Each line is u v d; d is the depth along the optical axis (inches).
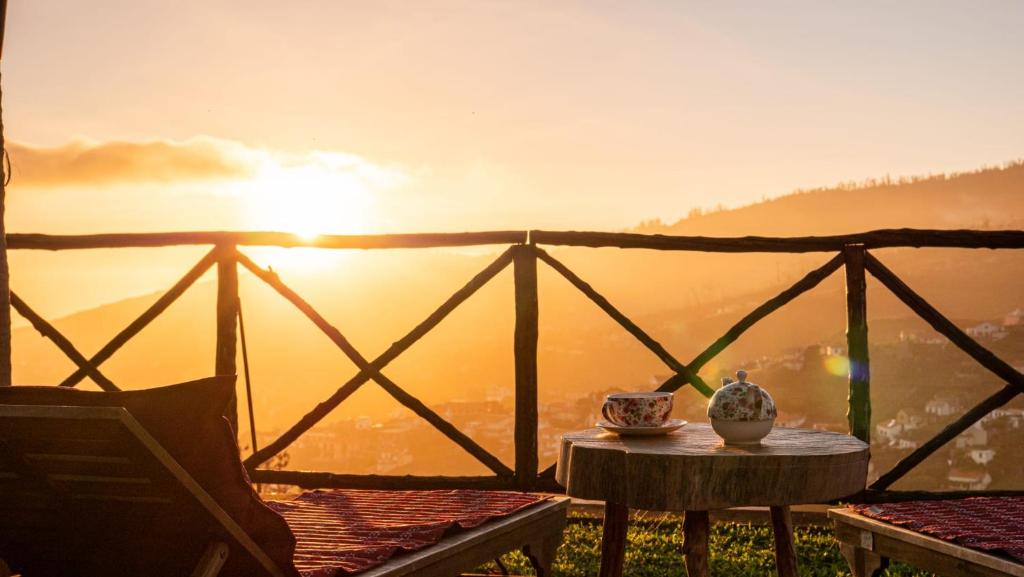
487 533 102.4
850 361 156.0
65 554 80.3
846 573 140.0
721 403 98.5
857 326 155.9
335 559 86.8
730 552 154.0
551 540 118.6
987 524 103.0
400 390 168.6
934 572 99.7
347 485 169.6
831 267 159.2
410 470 2269.9
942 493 154.9
